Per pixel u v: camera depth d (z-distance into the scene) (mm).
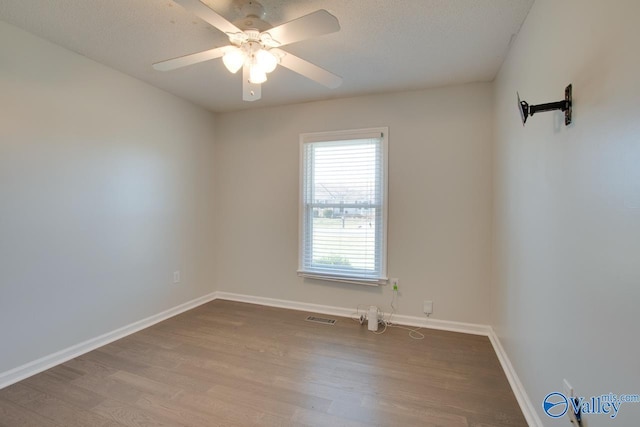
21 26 2051
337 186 3385
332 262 3416
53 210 2275
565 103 1310
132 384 2053
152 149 3066
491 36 2115
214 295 3932
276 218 3650
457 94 2945
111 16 1940
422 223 3066
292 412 1793
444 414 1782
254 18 1769
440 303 3031
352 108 3285
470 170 2918
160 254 3176
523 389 1864
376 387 2043
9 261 2041
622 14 929
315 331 2949
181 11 1890
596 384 1080
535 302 1680
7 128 2021
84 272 2484
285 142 3584
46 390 1974
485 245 2891
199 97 3361
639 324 859
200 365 2307
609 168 1006
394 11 1853
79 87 2432
